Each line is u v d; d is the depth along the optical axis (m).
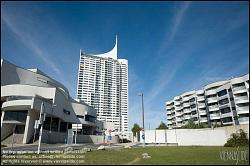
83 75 165.38
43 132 51.84
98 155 18.14
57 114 60.03
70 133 48.06
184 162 12.42
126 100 175.50
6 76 54.97
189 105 89.00
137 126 103.50
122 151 23.31
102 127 104.06
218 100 69.12
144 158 15.32
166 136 39.34
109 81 173.00
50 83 72.50
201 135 32.25
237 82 59.72
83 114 79.88
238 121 58.62
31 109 49.09
